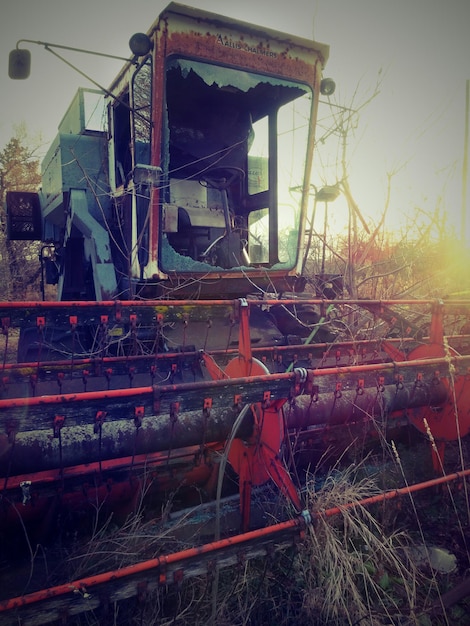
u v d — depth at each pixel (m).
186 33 3.89
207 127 5.10
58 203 5.24
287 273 4.77
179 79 4.70
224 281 4.38
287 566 2.43
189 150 4.99
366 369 2.47
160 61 3.83
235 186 5.36
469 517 2.79
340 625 2.12
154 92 3.86
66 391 3.28
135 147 4.16
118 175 4.78
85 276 5.12
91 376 3.39
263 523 2.69
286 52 4.37
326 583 2.21
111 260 4.51
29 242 10.02
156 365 3.42
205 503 2.80
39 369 3.30
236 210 5.39
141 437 2.29
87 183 5.00
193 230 4.85
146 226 4.07
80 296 5.67
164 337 3.55
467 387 3.01
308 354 3.85
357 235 6.14
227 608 2.14
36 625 1.67
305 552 2.41
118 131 4.78
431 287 6.66
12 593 2.14
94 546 2.35
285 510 2.67
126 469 2.53
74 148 4.96
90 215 4.75
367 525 2.75
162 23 3.78
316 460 3.29
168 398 2.01
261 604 2.20
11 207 6.55
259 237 5.37
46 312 2.48
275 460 2.32
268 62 4.30
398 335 4.76
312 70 4.53
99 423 1.91
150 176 3.84
